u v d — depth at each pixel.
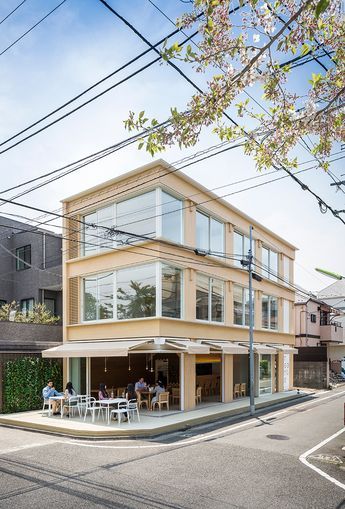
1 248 30.75
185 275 20.64
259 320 27.77
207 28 6.15
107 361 23.08
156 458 11.27
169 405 21.06
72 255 22.64
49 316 26.84
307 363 34.69
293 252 33.84
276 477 9.68
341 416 19.28
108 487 8.83
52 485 8.95
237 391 24.77
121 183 20.67
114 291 20.58
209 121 6.87
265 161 7.95
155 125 6.76
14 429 15.98
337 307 49.94
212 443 13.23
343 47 6.71
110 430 14.24
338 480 9.55
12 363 19.38
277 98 7.15
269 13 6.08
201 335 21.41
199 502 8.04
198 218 22.19
